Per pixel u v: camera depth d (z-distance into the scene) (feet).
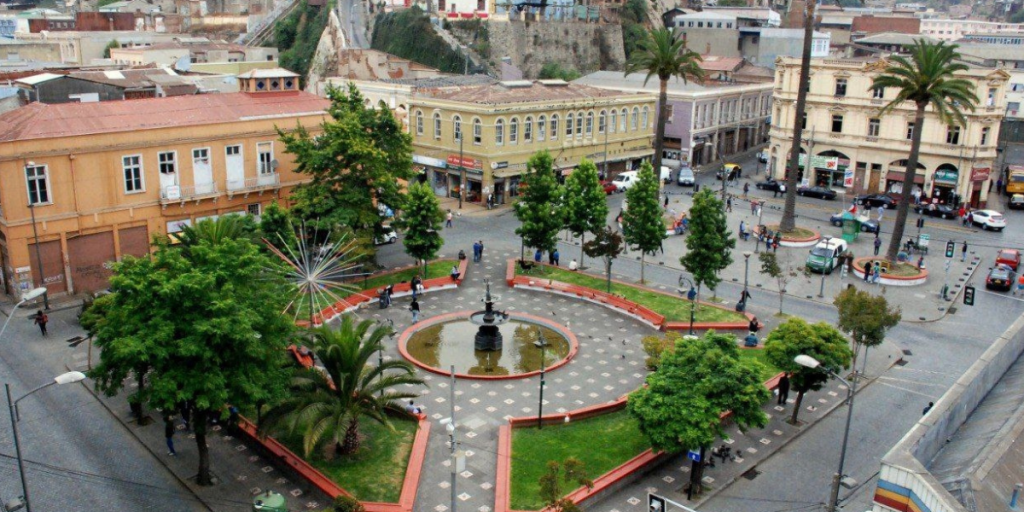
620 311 171.12
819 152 290.76
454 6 451.53
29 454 110.52
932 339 162.20
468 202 269.64
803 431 124.98
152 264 96.89
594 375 139.95
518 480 105.81
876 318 135.85
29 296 107.45
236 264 100.53
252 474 108.27
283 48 508.53
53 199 163.02
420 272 190.80
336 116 182.39
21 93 214.90
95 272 172.35
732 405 103.81
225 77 282.77
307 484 104.63
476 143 261.44
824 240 208.54
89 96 208.44
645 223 182.09
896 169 274.36
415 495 102.27
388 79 331.36
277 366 104.99
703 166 334.24
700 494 106.32
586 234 234.79
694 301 174.40
